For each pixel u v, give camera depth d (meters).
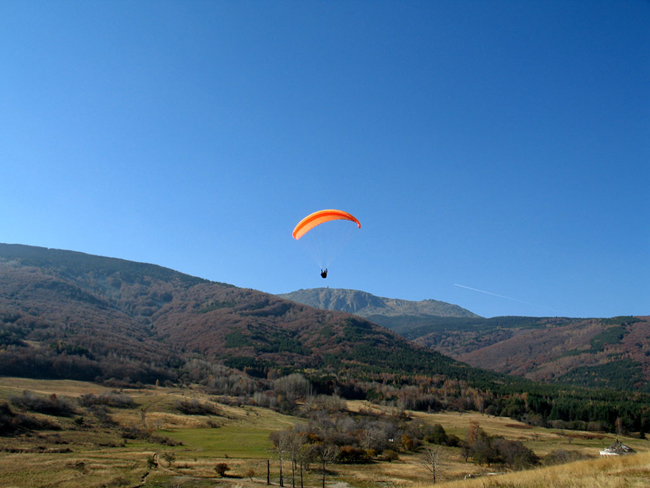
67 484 50.19
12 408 85.69
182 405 119.62
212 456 74.44
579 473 25.64
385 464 73.69
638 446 97.69
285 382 165.38
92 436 81.38
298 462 69.81
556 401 153.50
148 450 74.69
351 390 177.38
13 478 50.62
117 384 147.50
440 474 66.12
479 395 173.25
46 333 189.25
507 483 25.14
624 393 175.50
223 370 194.88
